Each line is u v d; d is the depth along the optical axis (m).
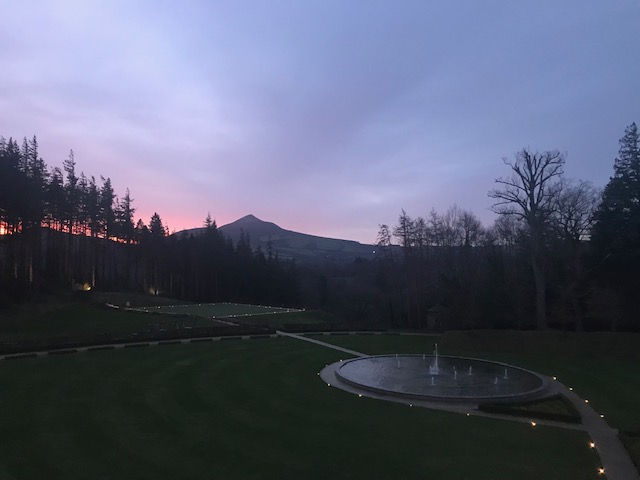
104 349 40.34
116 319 56.66
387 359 39.03
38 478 15.16
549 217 49.69
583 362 38.38
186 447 17.98
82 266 98.62
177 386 27.59
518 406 24.67
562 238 50.16
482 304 53.78
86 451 17.45
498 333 46.31
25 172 69.94
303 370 33.78
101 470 15.82
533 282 52.50
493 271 55.22
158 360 35.69
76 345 41.09
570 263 48.69
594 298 44.59
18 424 20.33
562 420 22.20
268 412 22.86
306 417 22.19
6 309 58.00
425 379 30.69
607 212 46.78
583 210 48.50
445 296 60.09
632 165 47.09
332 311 99.06
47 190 79.56
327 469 16.25
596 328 48.78
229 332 50.69
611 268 45.97
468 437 19.69
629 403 25.95
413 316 78.12
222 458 17.02
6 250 68.06
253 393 26.50
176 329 49.91
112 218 97.75
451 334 48.72
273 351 41.66
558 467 16.64
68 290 76.31
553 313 49.22
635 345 40.84
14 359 35.44
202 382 28.78
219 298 110.19
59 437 18.84
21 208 62.97
